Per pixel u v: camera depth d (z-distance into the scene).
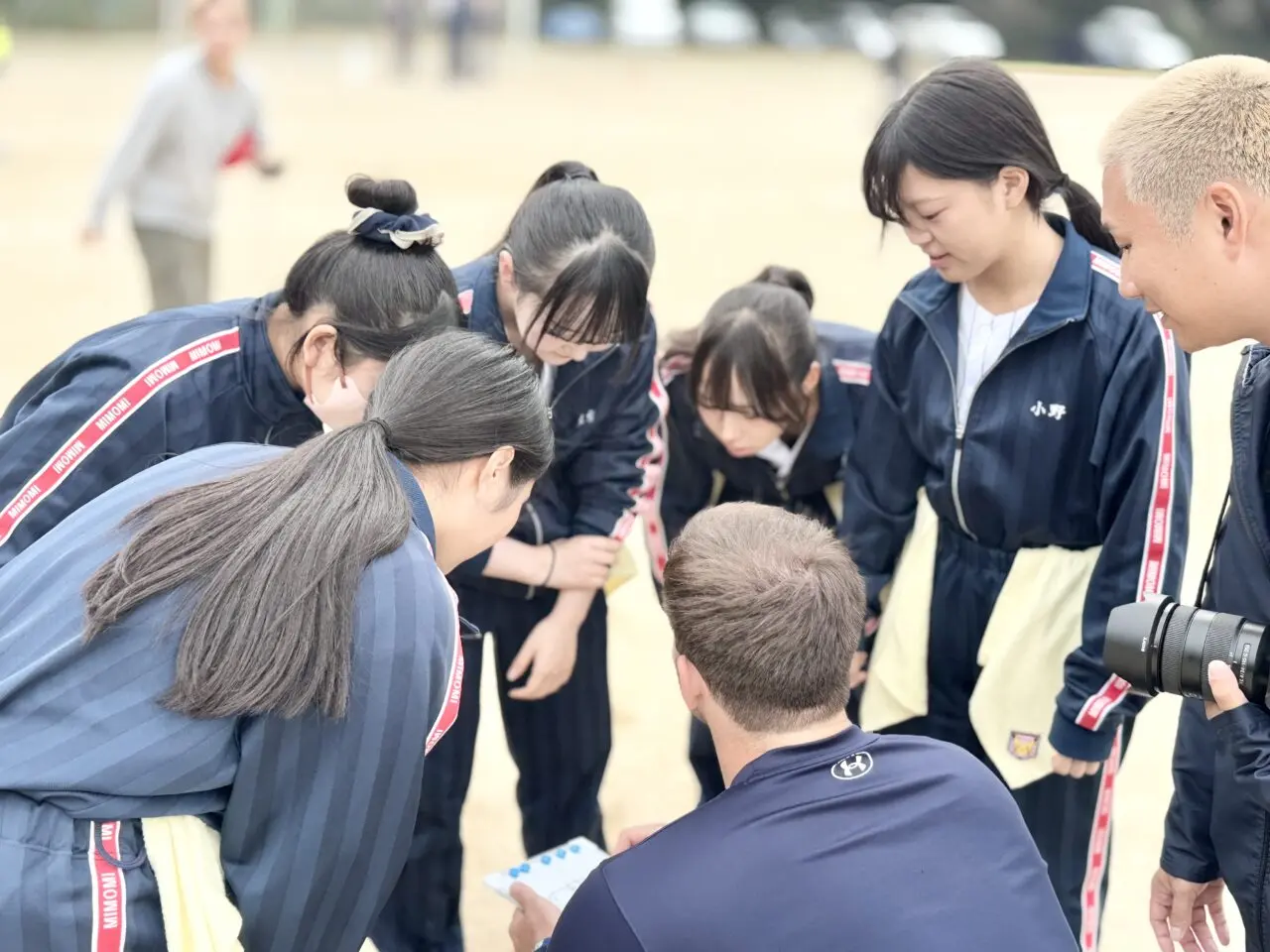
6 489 1.77
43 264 7.08
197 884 1.39
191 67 4.67
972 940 1.31
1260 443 1.59
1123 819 2.83
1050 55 18.41
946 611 2.17
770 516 1.52
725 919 1.32
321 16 22.11
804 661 1.41
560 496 2.37
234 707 1.33
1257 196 1.46
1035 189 1.92
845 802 1.38
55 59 16.91
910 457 2.19
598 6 24.16
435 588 1.42
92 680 1.38
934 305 2.08
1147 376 1.92
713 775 2.52
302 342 1.76
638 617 3.62
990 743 2.12
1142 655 1.61
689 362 2.42
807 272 7.31
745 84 17.20
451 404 1.49
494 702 3.31
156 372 1.81
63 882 1.35
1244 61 1.53
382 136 12.00
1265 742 1.50
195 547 1.40
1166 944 1.92
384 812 1.40
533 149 11.54
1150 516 1.95
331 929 1.45
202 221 4.82
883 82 14.78
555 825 2.56
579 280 1.88
